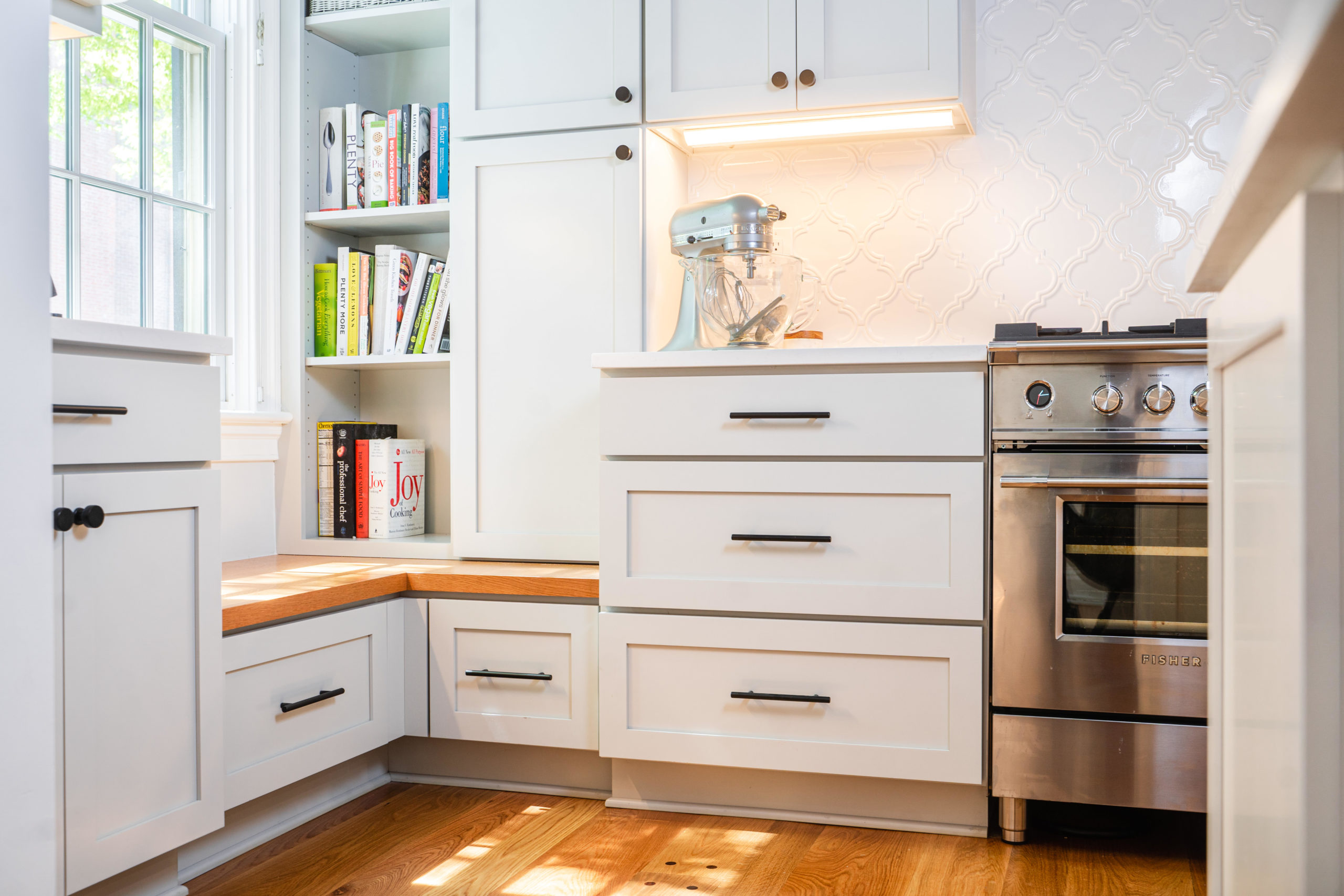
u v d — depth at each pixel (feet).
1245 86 7.29
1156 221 7.47
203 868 5.78
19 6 2.05
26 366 2.06
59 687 4.55
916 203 7.93
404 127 8.46
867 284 8.04
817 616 6.45
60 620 4.56
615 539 6.72
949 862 5.92
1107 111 7.55
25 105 2.06
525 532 7.68
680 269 8.19
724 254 7.00
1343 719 1.57
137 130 7.63
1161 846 6.18
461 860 5.95
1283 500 1.73
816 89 7.09
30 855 2.06
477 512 7.78
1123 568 5.99
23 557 2.06
